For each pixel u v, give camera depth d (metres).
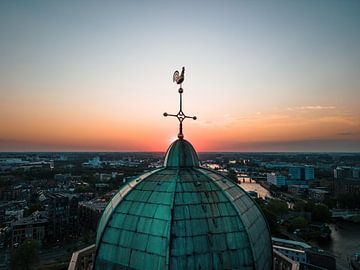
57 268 108.75
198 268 17.03
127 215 19.72
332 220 187.25
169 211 18.44
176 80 25.95
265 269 19.84
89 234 156.62
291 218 173.50
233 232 18.69
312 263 100.12
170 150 24.06
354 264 110.69
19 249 105.69
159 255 17.16
